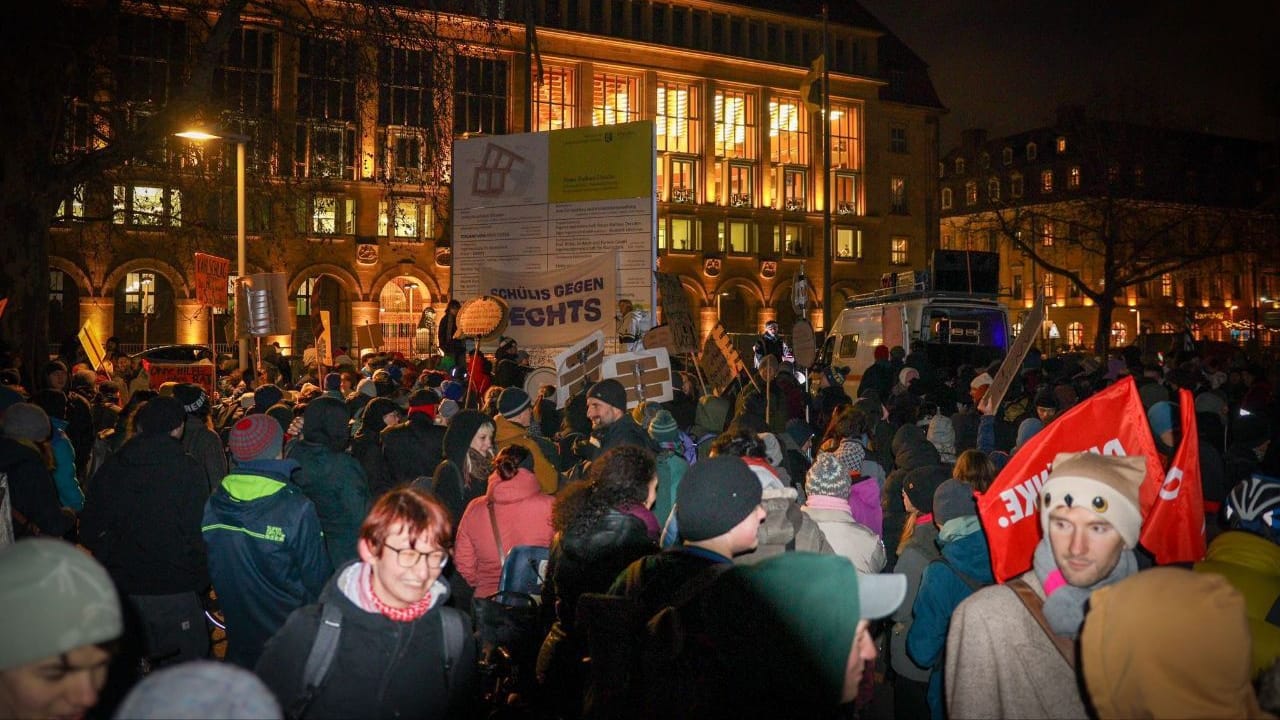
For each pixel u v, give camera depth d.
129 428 7.37
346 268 47.59
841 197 62.41
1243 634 2.08
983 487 4.55
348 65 17.98
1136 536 2.74
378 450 7.26
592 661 3.01
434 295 49.50
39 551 2.04
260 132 20.45
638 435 6.24
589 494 4.03
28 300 15.92
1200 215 44.62
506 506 5.14
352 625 2.94
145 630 4.98
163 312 45.91
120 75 18.09
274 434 4.52
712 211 57.41
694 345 14.44
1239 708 2.07
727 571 2.73
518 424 6.41
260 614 4.36
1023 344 6.85
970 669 2.88
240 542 4.35
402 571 2.92
